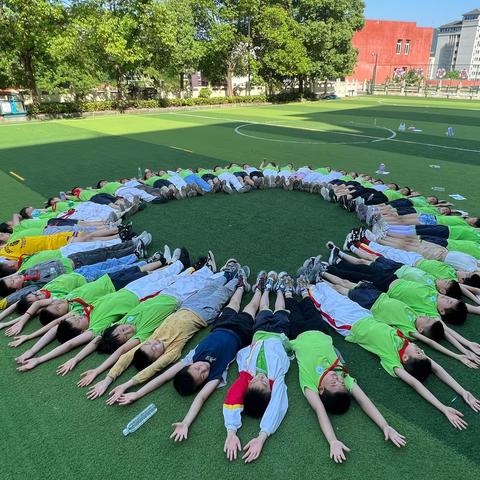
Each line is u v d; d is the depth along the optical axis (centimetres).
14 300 475
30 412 337
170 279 506
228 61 3200
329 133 1788
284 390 344
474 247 577
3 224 671
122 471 287
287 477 282
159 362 373
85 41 2300
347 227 709
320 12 3500
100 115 2586
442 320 441
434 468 287
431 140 1609
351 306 446
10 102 2275
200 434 316
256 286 505
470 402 337
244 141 1580
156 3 2430
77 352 409
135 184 875
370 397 347
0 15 1964
